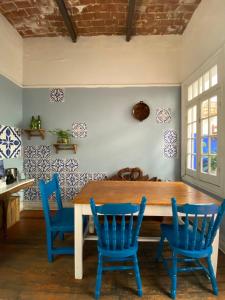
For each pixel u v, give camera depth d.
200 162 3.06
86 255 2.34
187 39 3.49
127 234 1.85
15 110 3.64
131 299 1.69
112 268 1.74
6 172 3.11
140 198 1.96
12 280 1.92
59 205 2.56
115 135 3.86
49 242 2.16
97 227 1.70
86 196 2.03
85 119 3.86
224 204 1.66
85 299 1.69
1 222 2.77
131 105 3.83
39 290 1.79
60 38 3.83
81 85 3.84
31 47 3.86
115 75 3.82
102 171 3.88
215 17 2.53
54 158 3.88
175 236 1.72
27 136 3.88
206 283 1.88
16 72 3.66
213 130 2.70
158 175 3.86
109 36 3.81
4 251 2.41
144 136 3.84
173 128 3.82
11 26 3.47
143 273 2.02
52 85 3.86
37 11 3.15
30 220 3.34
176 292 1.77
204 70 2.86
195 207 1.60
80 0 2.91
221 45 2.39
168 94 3.81
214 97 2.65
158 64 3.80
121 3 2.99
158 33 3.74
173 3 3.00
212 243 1.81
